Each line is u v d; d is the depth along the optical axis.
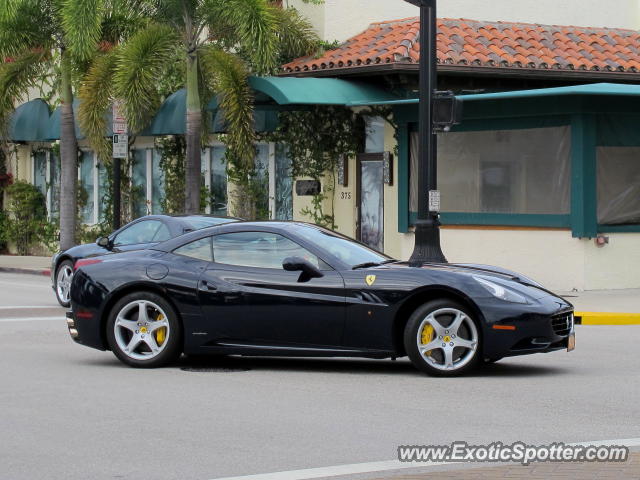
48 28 28.59
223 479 7.63
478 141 23.25
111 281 12.62
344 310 11.93
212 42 26.52
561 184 22.11
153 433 9.14
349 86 24.53
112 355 13.80
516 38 26.27
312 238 12.49
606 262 22.06
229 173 28.98
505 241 22.89
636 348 14.64
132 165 32.94
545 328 11.64
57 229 35.56
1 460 8.24
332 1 26.86
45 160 36.25
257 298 12.18
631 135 22.17
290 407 10.27
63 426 9.45
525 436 8.95
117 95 25.69
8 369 12.62
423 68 18.78
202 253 12.60
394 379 11.91
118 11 26.12
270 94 24.25
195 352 12.47
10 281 26.86
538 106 22.17
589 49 26.41
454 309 11.81
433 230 18.91
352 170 26.25
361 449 8.52
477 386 11.41
